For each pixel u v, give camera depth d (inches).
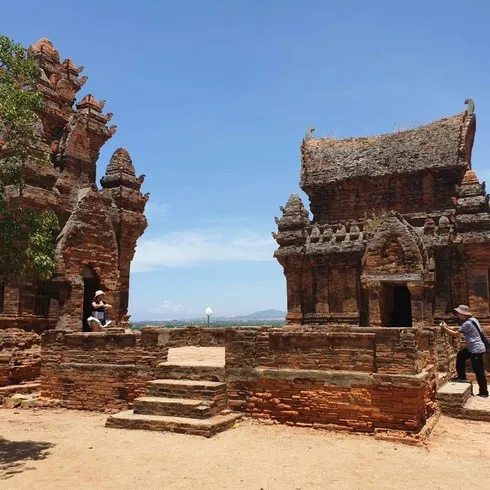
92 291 986.7
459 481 390.0
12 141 558.6
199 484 382.3
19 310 831.7
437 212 1140.5
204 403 565.6
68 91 1088.8
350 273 1166.3
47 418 647.8
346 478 396.8
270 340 593.3
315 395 557.9
